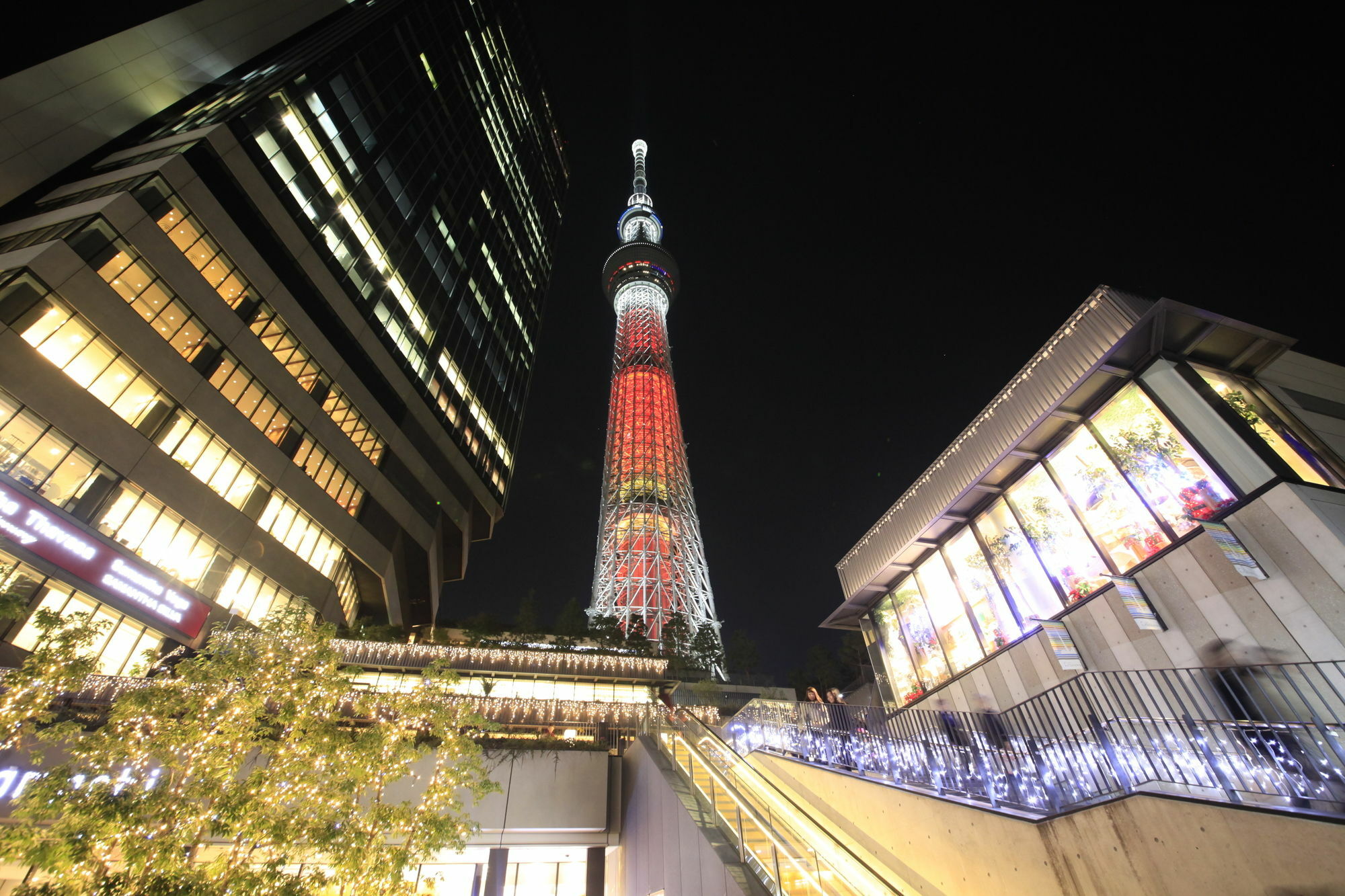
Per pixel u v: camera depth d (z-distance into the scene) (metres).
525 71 99.38
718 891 11.88
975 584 21.22
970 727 12.38
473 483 60.12
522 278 84.31
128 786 11.38
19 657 22.66
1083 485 17.95
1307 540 12.84
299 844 12.34
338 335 44.50
